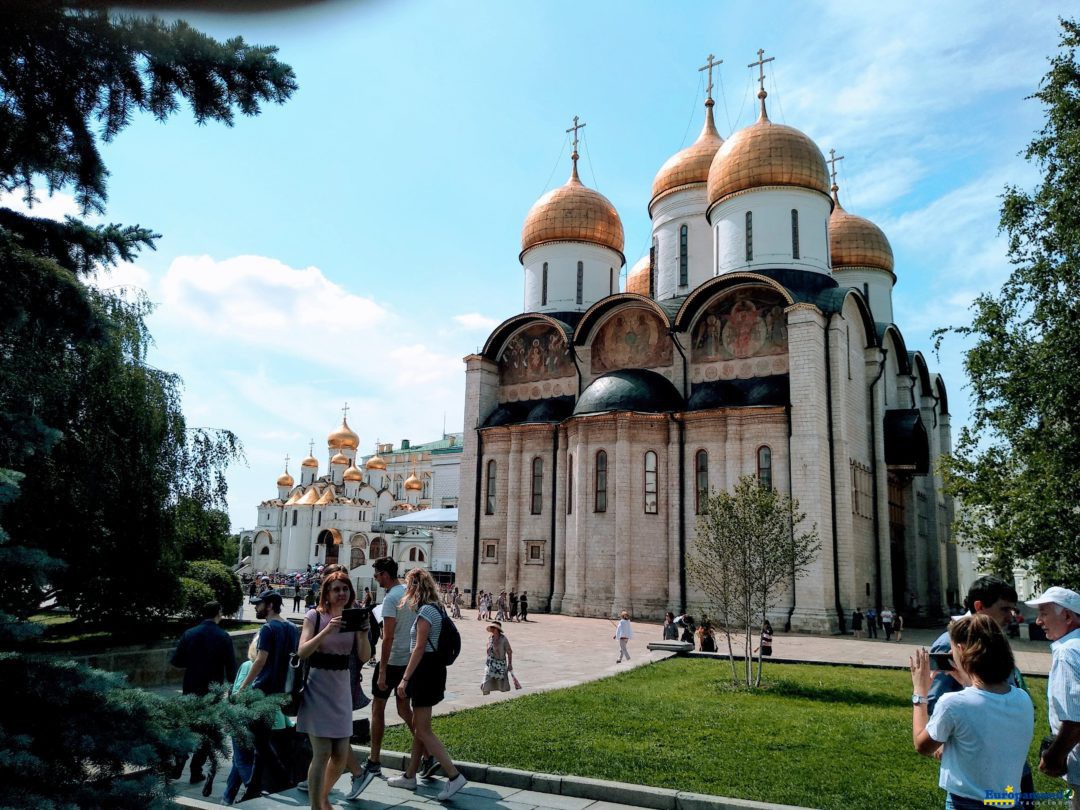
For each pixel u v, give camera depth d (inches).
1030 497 718.5
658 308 1518.2
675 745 427.8
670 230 1841.8
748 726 482.9
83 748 189.8
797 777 367.9
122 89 237.6
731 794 341.7
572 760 392.5
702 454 1403.8
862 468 1441.9
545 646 985.5
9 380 400.2
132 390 666.8
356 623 300.8
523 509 1587.1
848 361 1428.4
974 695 192.5
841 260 1905.8
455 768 349.1
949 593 1855.3
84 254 280.7
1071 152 714.8
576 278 1813.5
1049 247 757.3
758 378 1418.6
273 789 295.7
